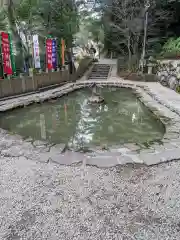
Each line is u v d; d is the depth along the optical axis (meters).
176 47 10.96
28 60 10.27
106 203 1.91
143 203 1.91
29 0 9.52
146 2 11.54
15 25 9.91
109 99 7.64
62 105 6.86
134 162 2.67
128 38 13.12
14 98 7.28
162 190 2.10
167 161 2.69
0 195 2.03
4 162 2.68
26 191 2.09
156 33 14.23
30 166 2.58
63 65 11.72
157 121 4.78
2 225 1.66
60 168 2.53
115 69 14.98
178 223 1.68
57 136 4.08
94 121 5.09
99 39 22.34
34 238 1.54
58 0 11.71
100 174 2.39
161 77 10.30
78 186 2.17
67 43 12.59
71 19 12.74
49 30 11.54
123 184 2.20
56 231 1.60
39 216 1.76
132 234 1.57
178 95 7.34
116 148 3.19
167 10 13.25
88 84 10.88
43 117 5.50
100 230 1.61
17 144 3.29
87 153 2.97
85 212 1.80
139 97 7.32
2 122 5.06
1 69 7.71
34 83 8.59
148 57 13.15
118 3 13.49
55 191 2.09
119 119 5.24
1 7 9.39
